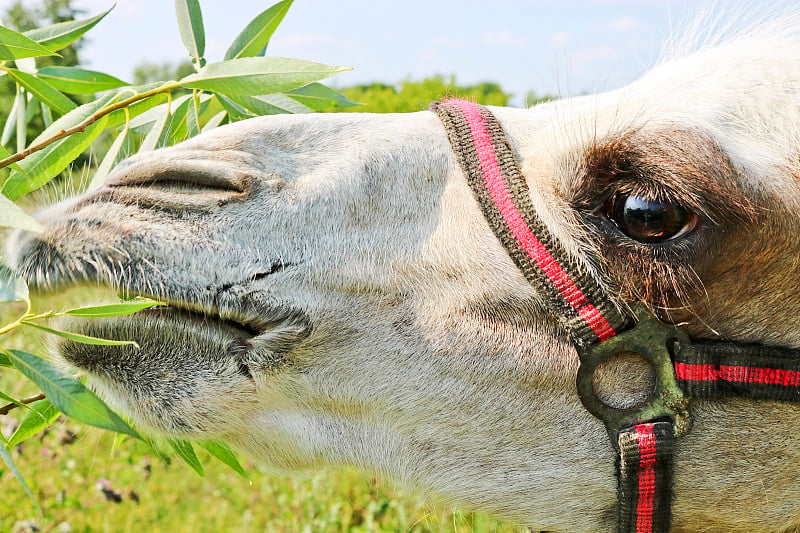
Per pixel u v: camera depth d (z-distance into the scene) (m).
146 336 0.60
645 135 0.60
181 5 0.72
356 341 0.63
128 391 0.60
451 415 0.64
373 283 0.63
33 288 0.59
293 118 0.66
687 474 0.63
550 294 0.62
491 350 0.63
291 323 0.62
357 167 0.64
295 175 0.64
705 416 0.62
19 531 1.16
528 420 0.64
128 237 0.59
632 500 0.63
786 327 0.61
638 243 0.60
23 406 0.63
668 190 0.59
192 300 0.60
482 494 0.65
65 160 0.67
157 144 0.71
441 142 0.65
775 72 0.62
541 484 0.64
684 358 0.61
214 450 0.71
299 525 1.31
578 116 0.63
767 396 0.61
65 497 1.28
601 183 0.61
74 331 0.60
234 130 0.64
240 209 0.62
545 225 0.62
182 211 0.61
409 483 0.66
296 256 0.62
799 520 0.65
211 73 0.64
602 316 0.61
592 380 0.62
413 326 0.63
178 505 1.40
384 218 0.64
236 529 1.33
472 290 0.63
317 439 0.65
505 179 0.63
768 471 0.63
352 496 1.33
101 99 0.68
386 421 0.65
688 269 0.60
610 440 0.63
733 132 0.60
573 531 0.66
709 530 0.66
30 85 0.68
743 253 0.60
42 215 0.61
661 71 0.66
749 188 0.59
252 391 0.62
